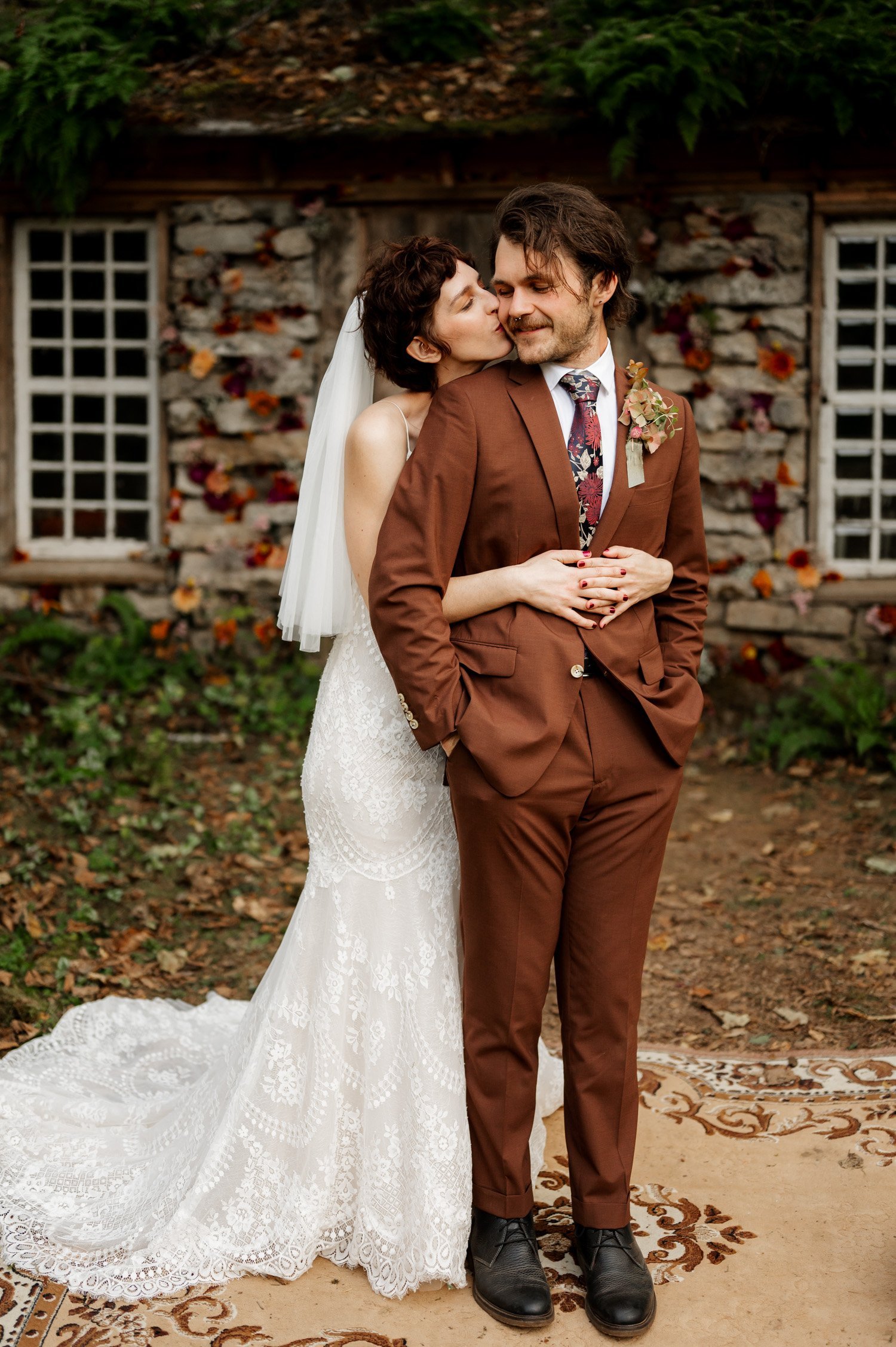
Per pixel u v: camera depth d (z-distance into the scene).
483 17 7.27
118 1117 2.95
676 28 6.06
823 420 6.84
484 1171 2.45
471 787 2.32
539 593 2.30
